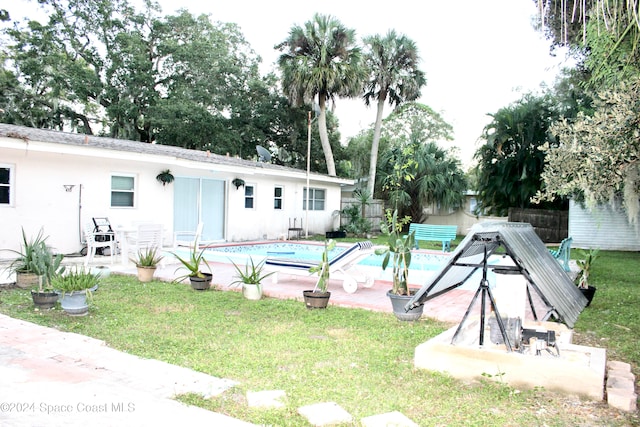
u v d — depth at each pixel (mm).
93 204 11789
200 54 26234
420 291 4219
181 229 14352
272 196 17906
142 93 25953
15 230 10328
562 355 4145
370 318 6145
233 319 5887
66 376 3703
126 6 26859
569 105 16406
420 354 4195
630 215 10570
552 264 4645
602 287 9258
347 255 7941
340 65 22734
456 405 3447
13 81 23812
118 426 2838
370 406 3361
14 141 9453
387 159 25375
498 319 4098
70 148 10367
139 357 4289
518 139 19688
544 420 3221
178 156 13406
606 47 4637
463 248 3998
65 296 5758
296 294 7582
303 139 29891
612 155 4234
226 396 3449
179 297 7184
